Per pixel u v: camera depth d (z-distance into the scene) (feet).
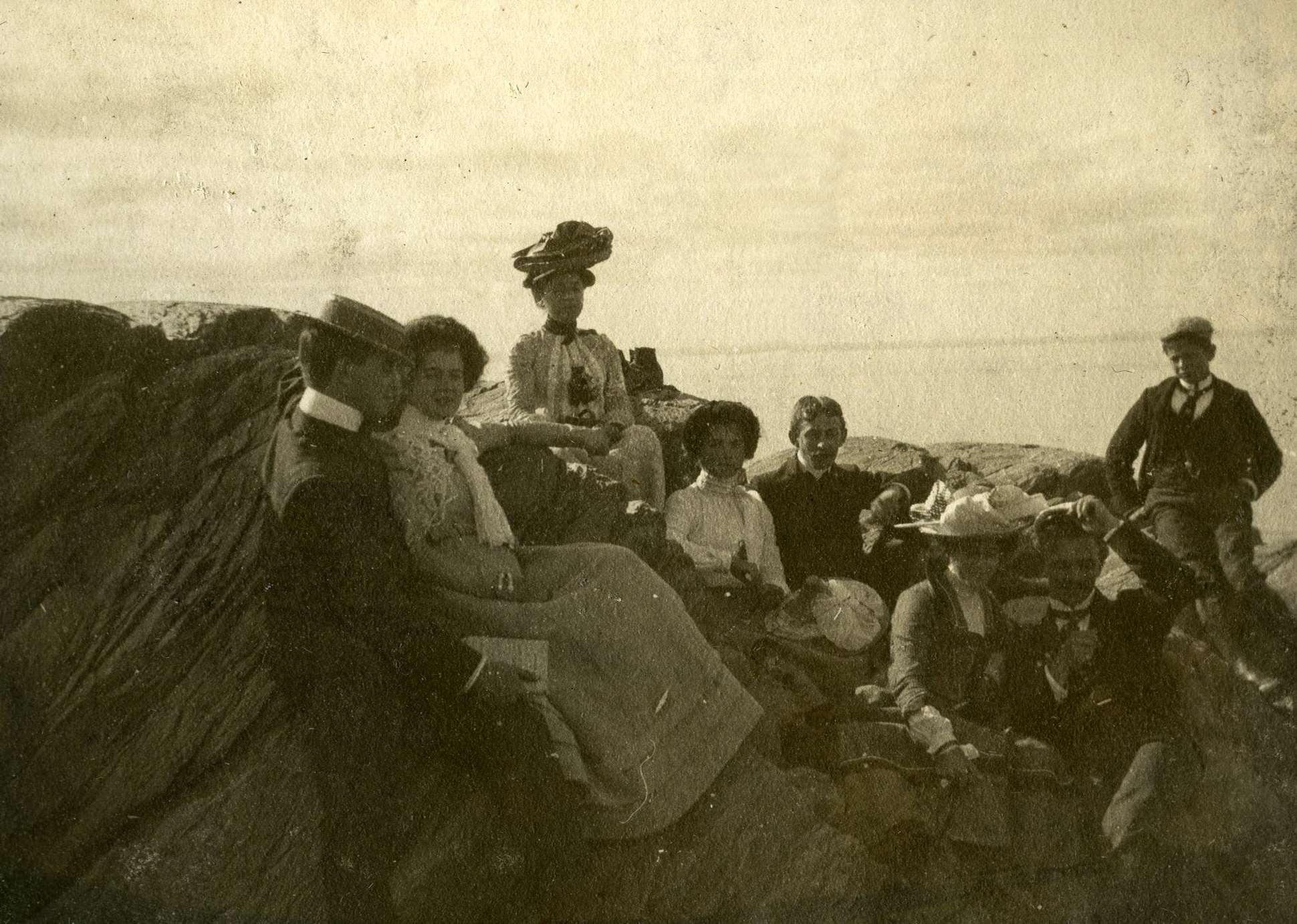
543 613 11.35
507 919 11.05
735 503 13.79
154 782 11.21
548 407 14.08
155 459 11.59
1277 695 14.28
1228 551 15.61
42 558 11.18
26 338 11.06
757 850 11.64
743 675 12.65
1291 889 12.78
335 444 10.64
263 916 10.78
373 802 10.78
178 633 11.44
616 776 11.39
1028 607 13.19
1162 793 12.91
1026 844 12.41
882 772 12.22
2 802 11.07
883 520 14.20
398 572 10.73
